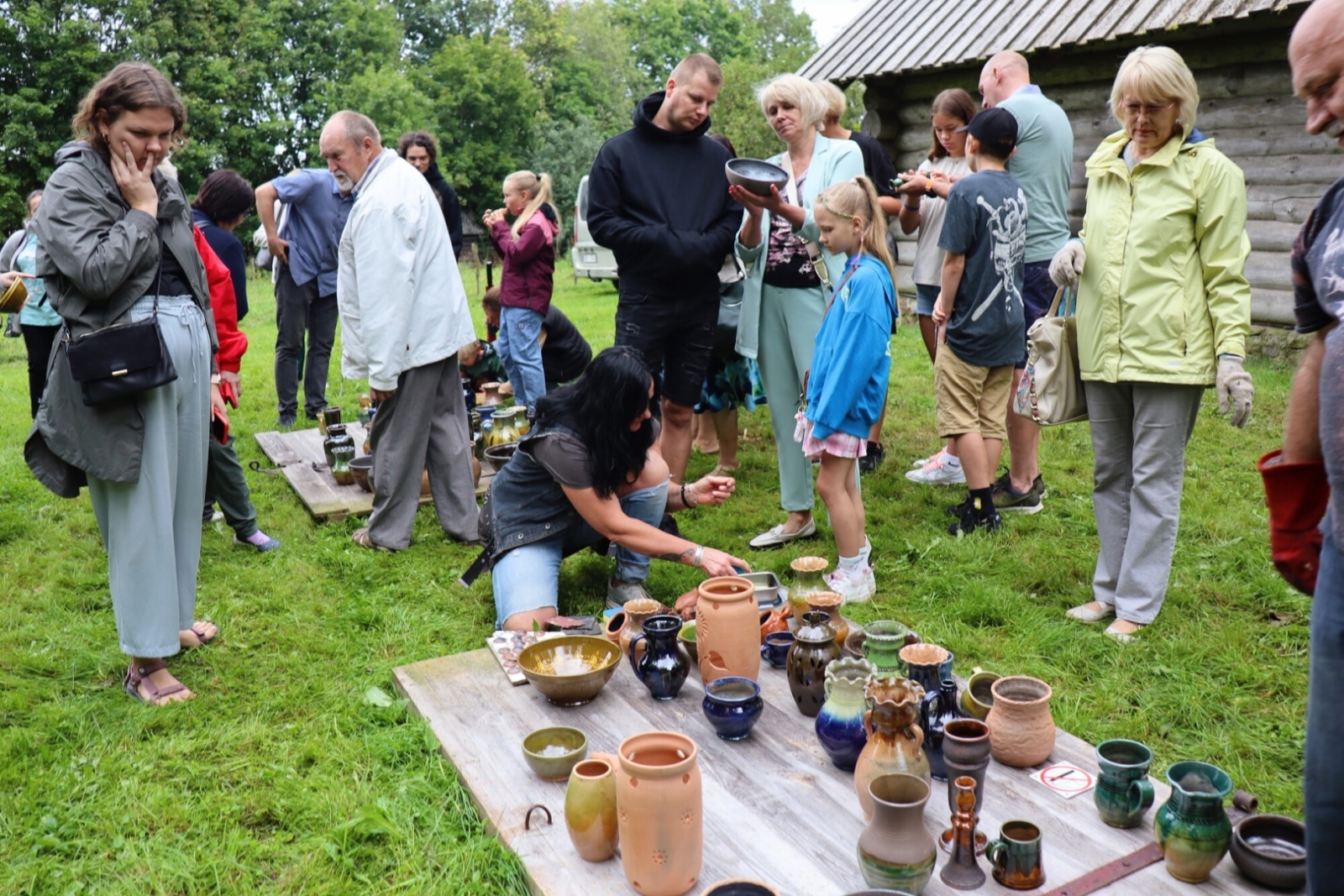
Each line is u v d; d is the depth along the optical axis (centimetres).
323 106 3838
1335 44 175
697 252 452
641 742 226
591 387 344
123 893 244
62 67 3011
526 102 4606
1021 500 509
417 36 5469
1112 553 381
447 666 333
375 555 465
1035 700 261
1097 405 370
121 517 324
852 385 379
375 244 435
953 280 450
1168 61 330
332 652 371
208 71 3381
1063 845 228
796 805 246
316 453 623
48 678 357
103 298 309
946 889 216
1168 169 338
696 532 496
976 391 464
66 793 284
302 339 723
